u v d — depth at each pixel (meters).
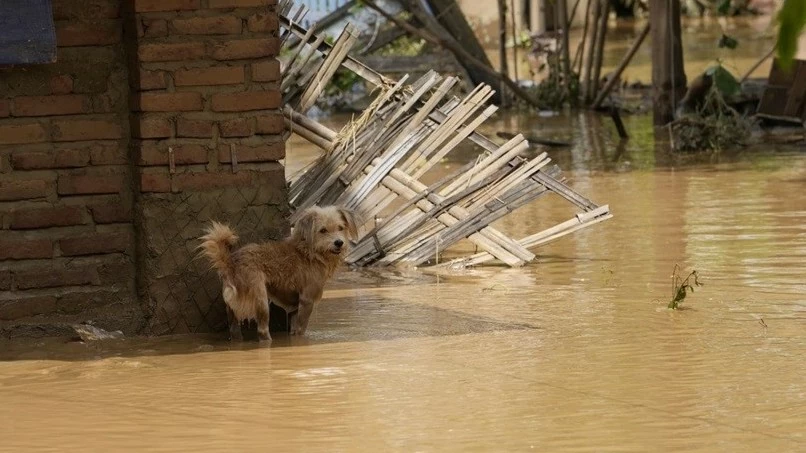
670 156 18.27
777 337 8.12
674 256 11.16
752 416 6.29
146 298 8.58
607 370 7.32
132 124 8.55
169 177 8.47
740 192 14.65
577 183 15.80
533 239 11.25
